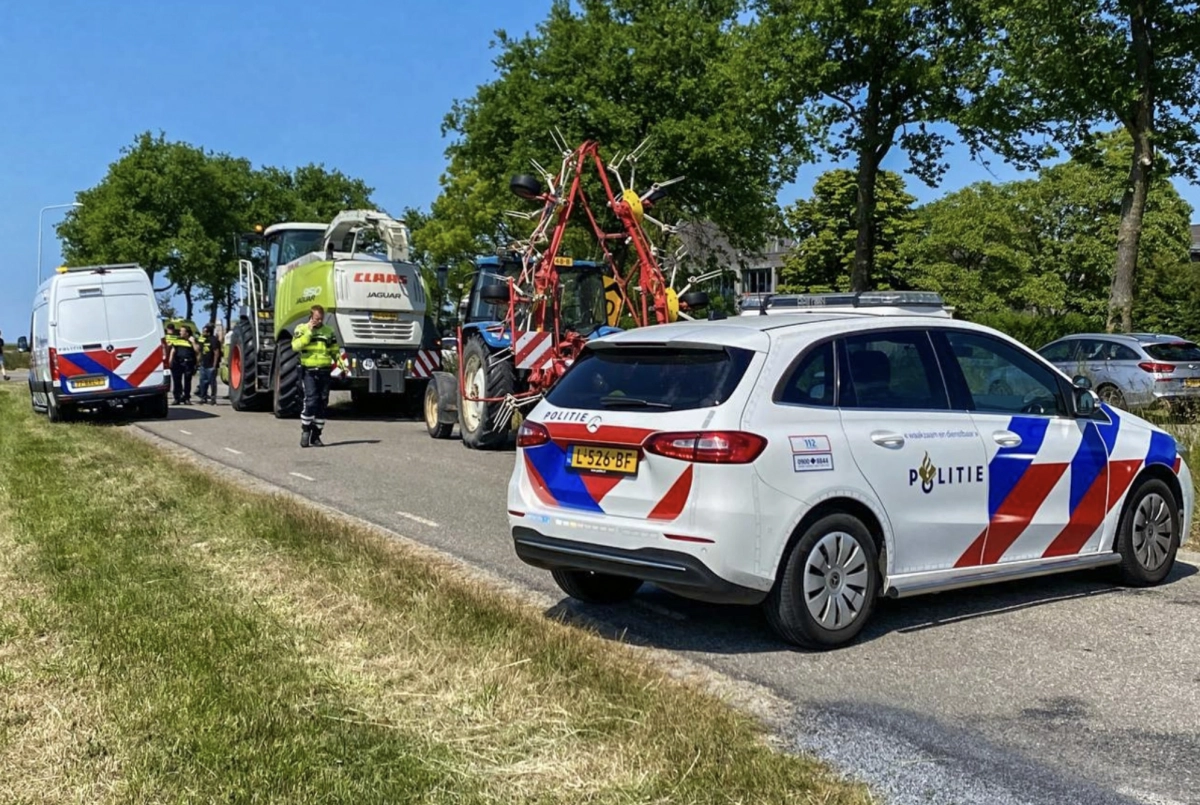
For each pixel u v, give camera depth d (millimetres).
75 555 6953
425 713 4234
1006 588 6738
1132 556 6676
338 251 19109
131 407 21094
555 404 5777
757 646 5445
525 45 30594
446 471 11914
